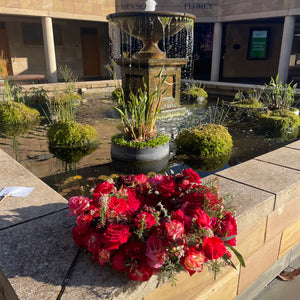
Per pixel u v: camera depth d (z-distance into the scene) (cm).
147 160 377
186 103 852
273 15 1070
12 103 617
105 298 125
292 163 287
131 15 589
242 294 226
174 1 1235
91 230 143
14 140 476
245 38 1512
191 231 142
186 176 173
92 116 648
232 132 533
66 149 428
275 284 252
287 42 1065
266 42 1499
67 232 171
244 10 1146
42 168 357
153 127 418
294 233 265
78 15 1108
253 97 893
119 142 381
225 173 262
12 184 239
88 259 148
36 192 224
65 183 315
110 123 586
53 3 1048
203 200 157
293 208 249
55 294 126
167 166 367
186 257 134
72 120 475
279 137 502
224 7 1205
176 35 1478
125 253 134
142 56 665
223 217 157
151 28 616
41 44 1355
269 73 1566
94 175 336
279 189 227
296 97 880
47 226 177
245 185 236
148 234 142
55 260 147
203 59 1582
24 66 1333
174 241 134
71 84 928
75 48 1445
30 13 1012
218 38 1255
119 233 131
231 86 1056
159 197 169
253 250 220
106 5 1162
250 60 1549
